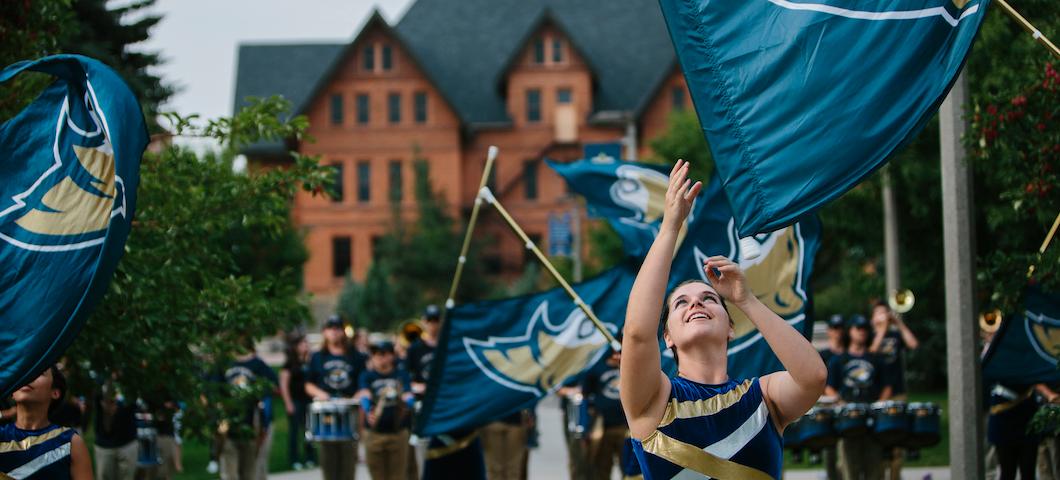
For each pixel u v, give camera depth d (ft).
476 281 243.19
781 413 19.93
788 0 24.86
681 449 19.36
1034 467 50.85
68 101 27.71
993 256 36.81
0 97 39.81
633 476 42.68
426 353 60.23
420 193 249.55
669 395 19.69
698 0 25.34
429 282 241.55
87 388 44.04
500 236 278.67
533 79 281.95
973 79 65.41
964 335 40.50
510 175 280.10
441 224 246.27
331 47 296.71
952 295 40.65
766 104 24.62
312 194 46.73
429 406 45.73
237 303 44.04
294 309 47.21
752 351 39.47
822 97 24.32
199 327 43.96
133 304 40.70
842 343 60.54
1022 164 37.60
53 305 26.68
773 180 24.40
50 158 27.66
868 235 96.73
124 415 54.19
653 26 295.28
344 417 59.72
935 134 81.46
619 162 45.16
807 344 19.65
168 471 61.36
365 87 276.82
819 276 160.86
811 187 24.12
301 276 174.29
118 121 26.43
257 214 45.42
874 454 55.83
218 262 45.52
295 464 80.89
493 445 60.13
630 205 45.01
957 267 40.52
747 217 24.59
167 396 44.55
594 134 279.49
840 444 57.62
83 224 27.09
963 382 40.50
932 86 23.97
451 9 303.48
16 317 26.78
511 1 304.50
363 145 276.62
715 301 20.25
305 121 46.16
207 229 44.70
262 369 62.49
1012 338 40.45
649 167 44.98
